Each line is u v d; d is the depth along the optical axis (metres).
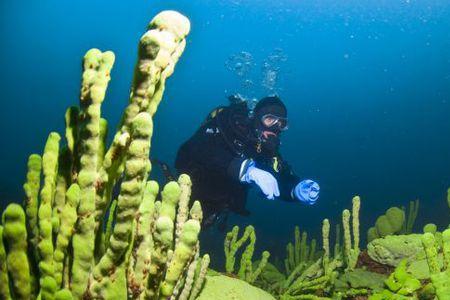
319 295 3.35
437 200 23.25
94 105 1.00
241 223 17.67
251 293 2.37
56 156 1.14
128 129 1.02
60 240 1.06
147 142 0.96
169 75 1.03
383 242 3.11
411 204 4.99
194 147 4.35
